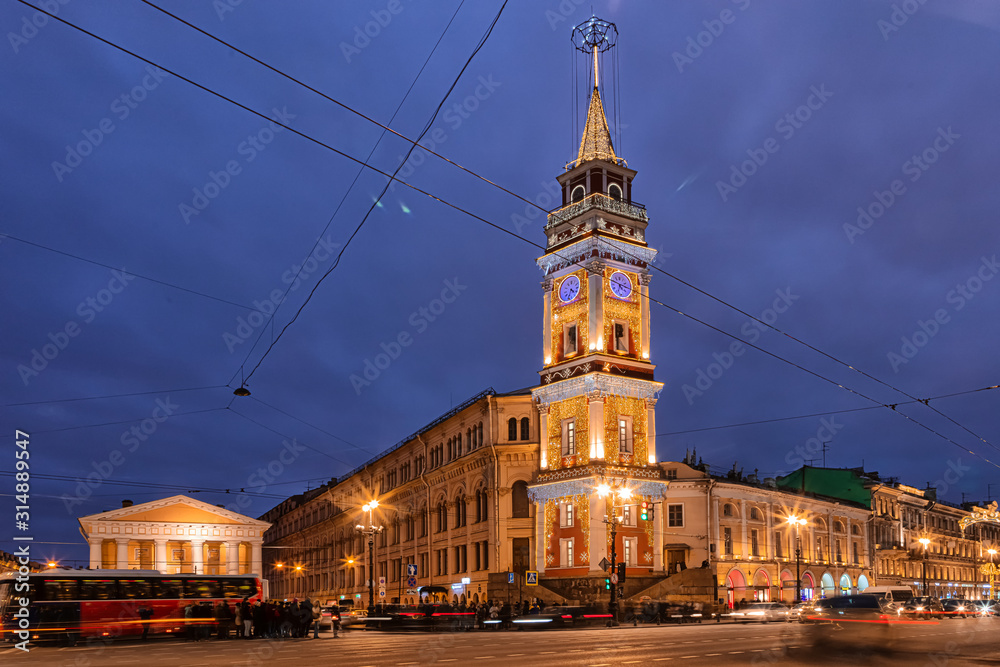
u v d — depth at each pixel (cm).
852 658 2150
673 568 6469
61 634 3938
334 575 10100
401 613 4897
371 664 2116
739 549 6700
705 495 6600
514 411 6303
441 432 7294
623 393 5809
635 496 5716
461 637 3647
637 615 5047
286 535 12900
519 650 2581
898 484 9512
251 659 2347
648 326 6034
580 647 2677
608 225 5981
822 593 7431
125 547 8388
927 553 9000
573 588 5519
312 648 2908
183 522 8619
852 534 8188
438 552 7125
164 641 3931
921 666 1975
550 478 5841
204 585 4359
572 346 5994
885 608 2312
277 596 13125
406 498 7938
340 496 10219
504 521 6088
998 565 11581
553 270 6194
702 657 2230
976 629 3422
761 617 5581
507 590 5597
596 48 5484
